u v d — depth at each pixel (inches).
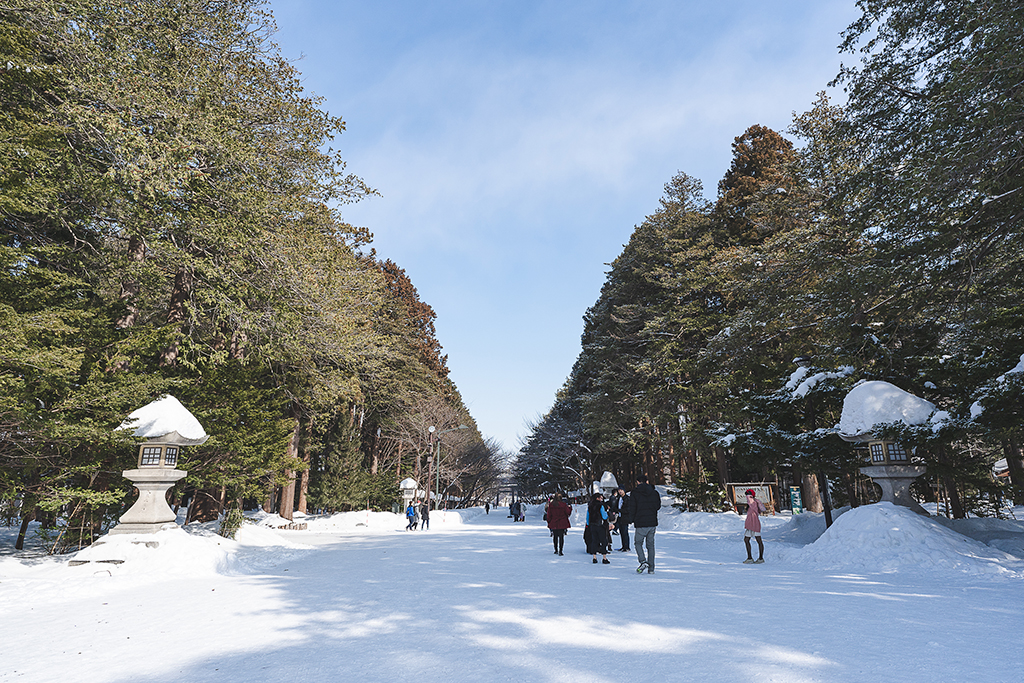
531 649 204.8
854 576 385.7
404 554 606.2
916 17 530.3
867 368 685.3
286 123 730.2
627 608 278.7
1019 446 648.4
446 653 202.2
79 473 529.3
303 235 751.7
